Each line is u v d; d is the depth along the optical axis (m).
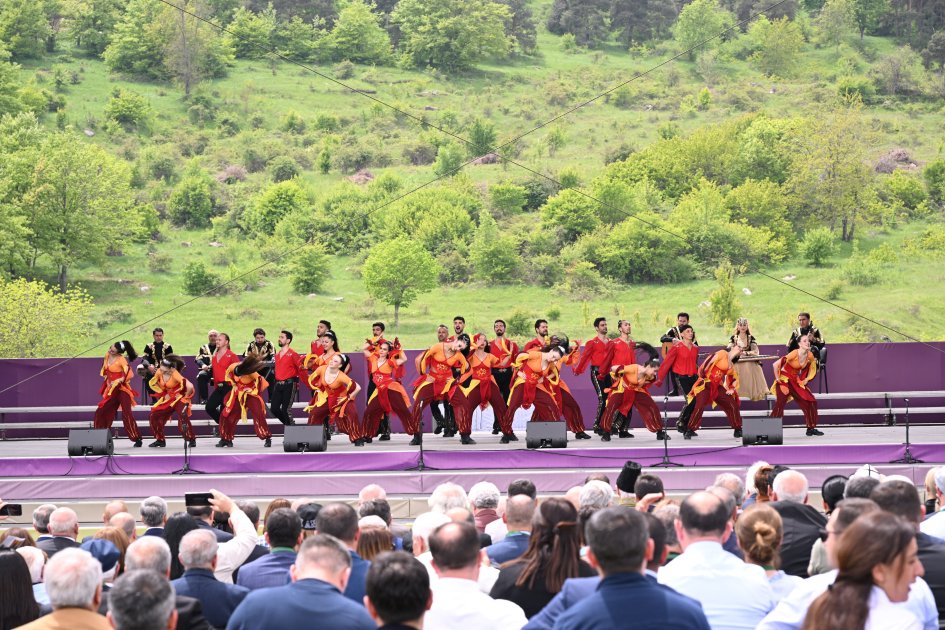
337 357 21.61
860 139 88.31
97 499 19.78
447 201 84.31
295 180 88.44
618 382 21.94
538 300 74.94
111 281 77.31
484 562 7.69
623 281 77.12
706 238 77.88
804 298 73.94
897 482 6.71
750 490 10.64
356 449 21.06
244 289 76.06
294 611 5.75
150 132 97.44
